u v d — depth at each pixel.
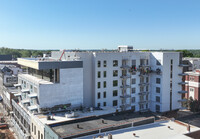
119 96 74.31
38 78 68.75
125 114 57.84
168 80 77.81
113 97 72.94
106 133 42.19
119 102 74.69
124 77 73.12
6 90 97.06
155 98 79.81
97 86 68.94
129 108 75.94
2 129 72.31
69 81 60.91
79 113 59.38
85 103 68.69
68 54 69.94
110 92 72.06
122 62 75.12
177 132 43.69
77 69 62.19
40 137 48.47
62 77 59.50
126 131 43.75
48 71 62.91
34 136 53.28
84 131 40.78
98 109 65.50
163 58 75.56
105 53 69.94
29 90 65.12
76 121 48.94
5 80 105.06
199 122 74.06
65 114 54.62
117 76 73.38
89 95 69.50
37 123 50.91
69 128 44.56
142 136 41.09
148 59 80.12
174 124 48.84
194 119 77.62
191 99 88.81
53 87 58.19
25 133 61.12
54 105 58.62
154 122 49.22
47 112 57.06
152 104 81.25
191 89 91.75
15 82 107.12
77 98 62.81
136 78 78.19
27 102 64.81
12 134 68.19
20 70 123.94
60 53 74.81
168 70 77.44
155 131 44.06
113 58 71.81
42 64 56.28
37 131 50.72
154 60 79.12
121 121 50.16
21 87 75.25
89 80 69.12
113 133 42.34
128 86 75.06
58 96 59.19
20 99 75.56
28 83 66.25
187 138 37.84
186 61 110.31
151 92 81.44
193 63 110.88
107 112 61.44
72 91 61.66
